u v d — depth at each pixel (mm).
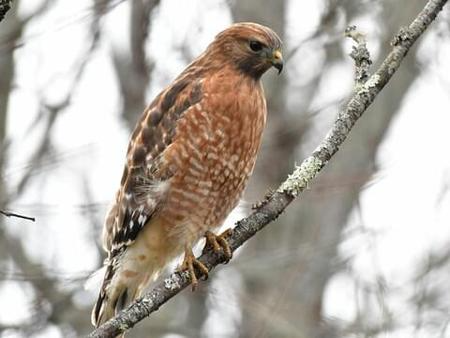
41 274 14664
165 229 11594
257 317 14727
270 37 11523
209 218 11656
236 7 15820
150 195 11492
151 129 11602
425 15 9859
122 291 11781
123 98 15188
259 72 11570
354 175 15164
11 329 14391
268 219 9750
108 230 12039
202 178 11438
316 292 15094
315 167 9734
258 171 15758
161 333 15148
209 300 15562
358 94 9789
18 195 14469
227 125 11344
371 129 16031
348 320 14586
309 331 14836
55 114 14875
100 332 9359
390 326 13086
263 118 11633
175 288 9609
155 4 14695
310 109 15922
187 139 11383
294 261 14992
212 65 11633
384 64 9805
